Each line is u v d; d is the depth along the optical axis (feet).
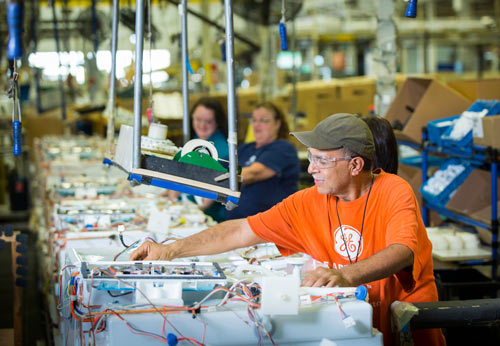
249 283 6.12
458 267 11.81
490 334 9.51
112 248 8.17
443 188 13.48
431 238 12.59
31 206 25.89
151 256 7.17
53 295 10.19
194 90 28.86
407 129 15.01
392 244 6.44
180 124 18.70
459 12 41.34
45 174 16.89
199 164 6.84
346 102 26.30
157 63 22.58
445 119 14.58
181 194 13.23
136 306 5.50
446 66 46.78
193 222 10.81
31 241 21.50
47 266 12.38
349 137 6.79
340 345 5.58
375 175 7.25
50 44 27.99
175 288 5.78
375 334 5.66
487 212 12.48
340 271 6.10
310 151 6.98
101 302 5.86
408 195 6.89
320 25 38.91
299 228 7.59
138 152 6.61
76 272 6.55
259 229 7.61
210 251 7.54
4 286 12.99
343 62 41.27
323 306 5.54
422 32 38.37
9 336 9.33
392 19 17.46
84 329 5.73
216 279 5.93
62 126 29.66
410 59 43.52
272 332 5.41
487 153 12.04
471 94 15.97
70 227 10.07
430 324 6.17
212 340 5.33
